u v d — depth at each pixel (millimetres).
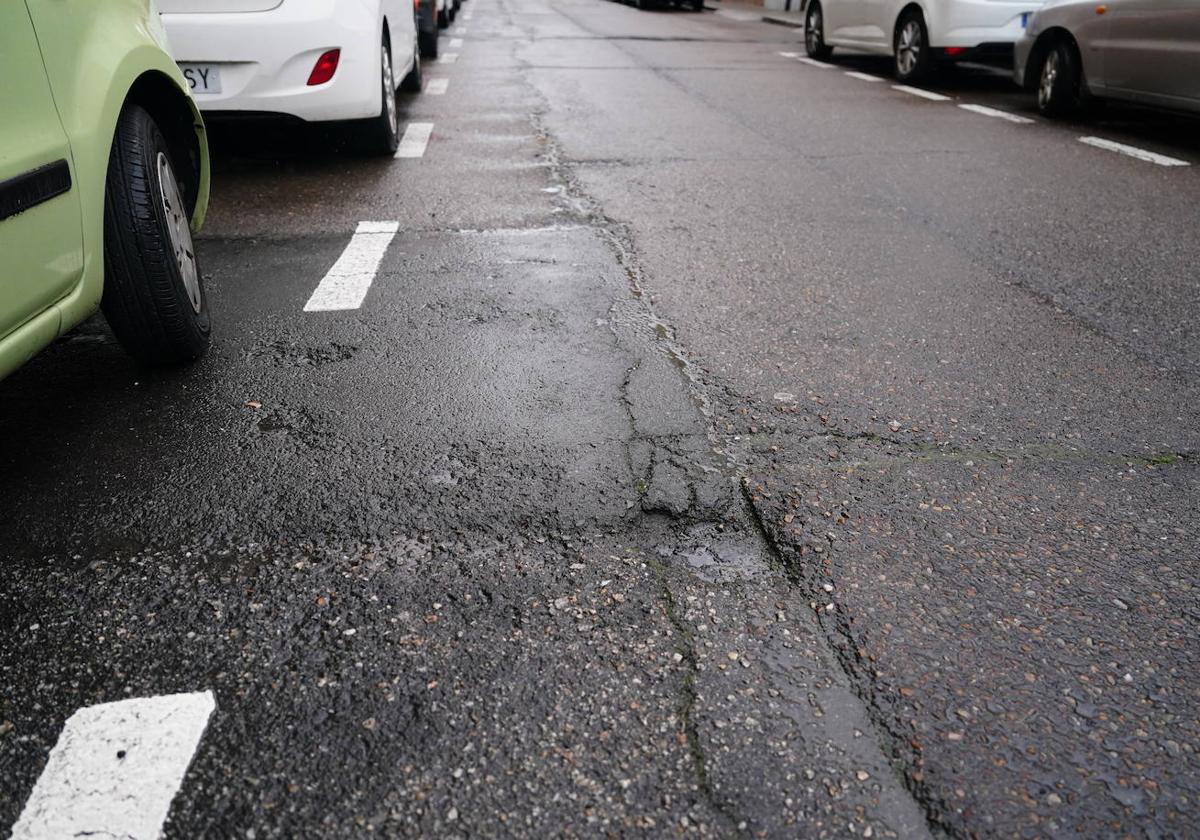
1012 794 1766
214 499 2660
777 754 1840
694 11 25281
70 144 2621
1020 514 2615
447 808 1729
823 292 4301
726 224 5352
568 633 2152
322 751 1849
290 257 4734
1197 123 8656
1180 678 2047
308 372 3434
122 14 3123
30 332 2473
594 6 26188
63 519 2578
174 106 3611
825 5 12930
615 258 4730
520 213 5523
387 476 2768
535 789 1766
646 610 2229
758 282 4418
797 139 7762
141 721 1920
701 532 2521
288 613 2219
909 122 8570
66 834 1694
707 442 2971
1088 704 1972
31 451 2916
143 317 3230
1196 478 2816
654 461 2855
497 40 15531
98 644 2131
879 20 11578
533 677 2023
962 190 6160
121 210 3059
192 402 3213
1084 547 2479
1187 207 5797
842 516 2592
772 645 2119
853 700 1972
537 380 3375
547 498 2664
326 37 5832
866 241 5070
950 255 4855
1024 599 2279
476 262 4648
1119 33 7809
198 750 1854
